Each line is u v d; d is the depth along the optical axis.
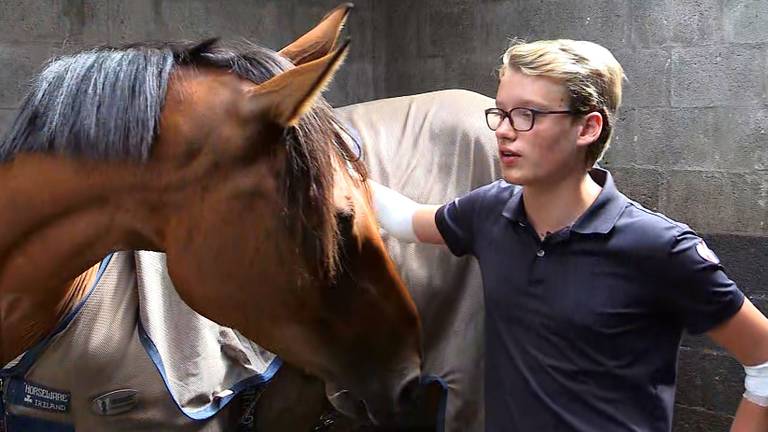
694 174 2.23
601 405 0.92
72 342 1.06
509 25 2.60
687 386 2.31
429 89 2.89
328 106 0.90
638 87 2.30
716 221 2.21
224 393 1.19
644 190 2.33
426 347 1.32
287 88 0.78
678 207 2.27
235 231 0.84
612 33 2.34
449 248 1.14
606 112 0.92
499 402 1.01
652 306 0.92
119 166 0.84
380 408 1.06
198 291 0.88
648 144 2.31
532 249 0.96
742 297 0.92
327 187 0.84
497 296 0.99
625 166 2.37
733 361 2.21
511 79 0.91
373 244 0.96
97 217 0.87
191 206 0.85
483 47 2.69
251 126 0.82
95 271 1.08
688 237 0.90
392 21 2.97
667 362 0.94
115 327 1.09
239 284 0.87
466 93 1.52
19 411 1.10
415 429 1.43
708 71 2.16
